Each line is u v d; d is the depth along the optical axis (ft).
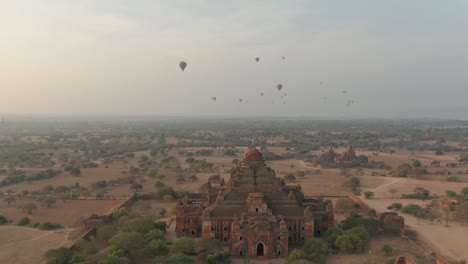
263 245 413.18
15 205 620.90
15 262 391.04
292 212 453.17
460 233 495.41
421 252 424.05
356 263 393.91
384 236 485.15
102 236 449.48
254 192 471.21
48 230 498.69
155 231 432.66
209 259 376.68
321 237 462.60
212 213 451.12
